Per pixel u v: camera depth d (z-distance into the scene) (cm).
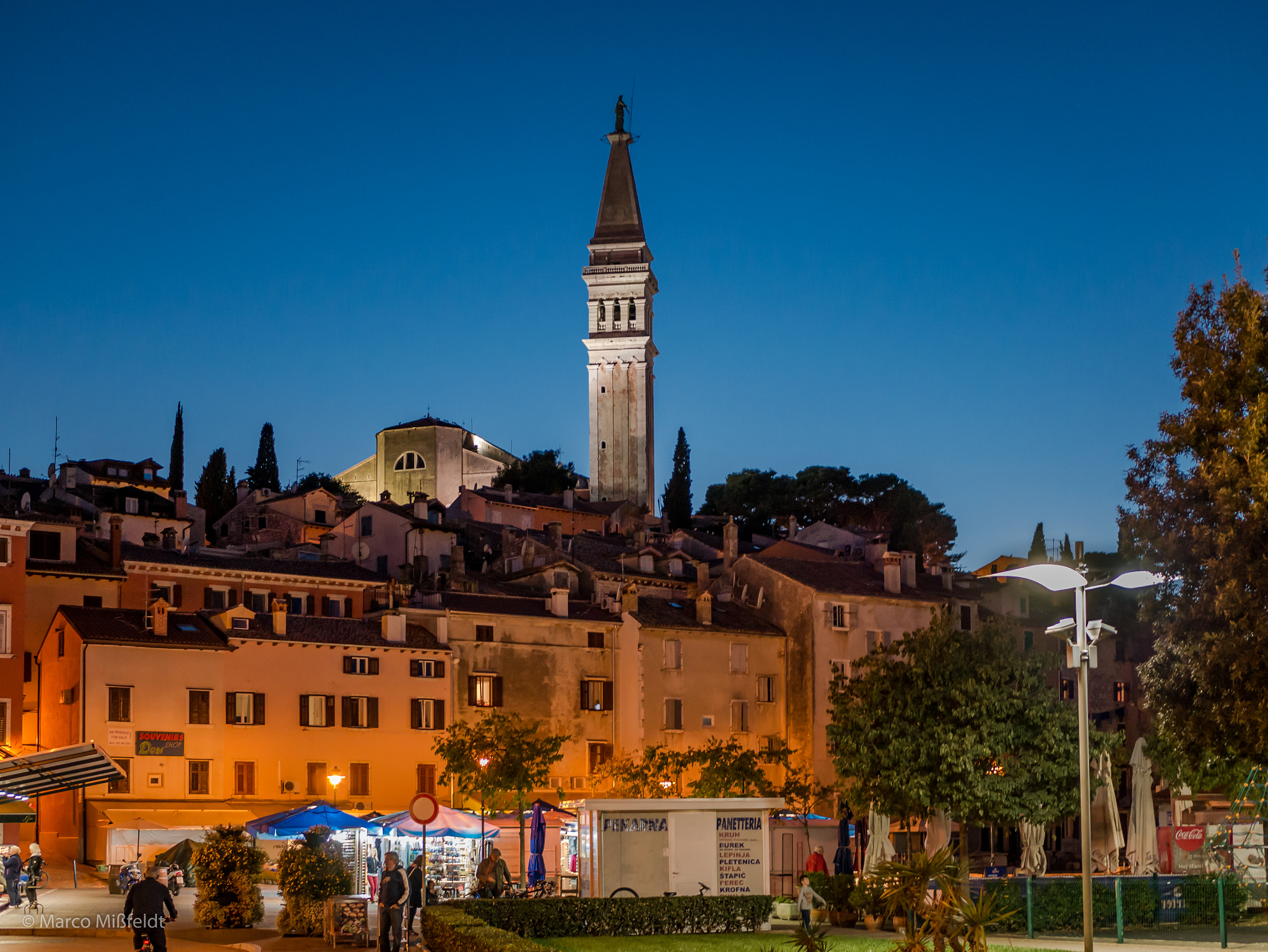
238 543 14412
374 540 12481
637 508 17188
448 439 17925
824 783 9738
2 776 4347
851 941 4022
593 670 9481
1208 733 4575
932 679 5847
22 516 8044
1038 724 5681
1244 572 4378
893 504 17300
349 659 8531
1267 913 4591
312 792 8269
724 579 10725
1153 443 4759
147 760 7738
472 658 9025
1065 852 9606
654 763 8181
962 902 2595
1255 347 4559
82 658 7644
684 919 4375
